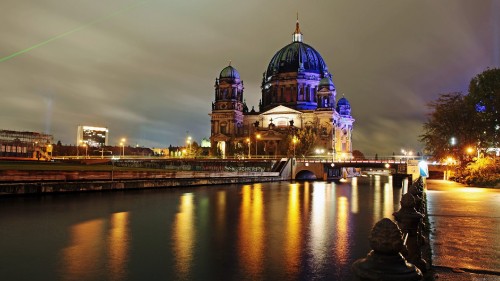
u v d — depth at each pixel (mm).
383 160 117250
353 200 52344
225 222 31906
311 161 125812
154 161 137375
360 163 115188
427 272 12992
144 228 29141
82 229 28812
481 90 68812
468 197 37969
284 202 48938
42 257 20906
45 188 50531
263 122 184625
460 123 68438
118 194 55938
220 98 186500
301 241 24266
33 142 162125
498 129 66938
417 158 105875
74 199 48062
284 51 198375
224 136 179625
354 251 21609
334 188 80688
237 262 19672
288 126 172750
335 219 33625
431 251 15820
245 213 37562
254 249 22250
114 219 33469
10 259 20578
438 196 39094
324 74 195375
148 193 59219
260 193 64188
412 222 11469
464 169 66375
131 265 19391
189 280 17203
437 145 71938
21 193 48094
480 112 69250
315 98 189625
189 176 80625
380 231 5930
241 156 153875
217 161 124625
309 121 175375
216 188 74062
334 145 171750
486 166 58719
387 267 5742
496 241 17719
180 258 20531
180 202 47312
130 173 67562
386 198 55781
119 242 24391
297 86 187625
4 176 48656
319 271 18047
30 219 33188
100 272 18406
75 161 152500
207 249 22391
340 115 195125
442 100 72750
